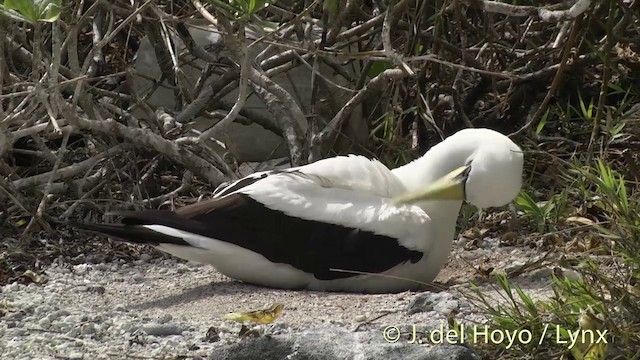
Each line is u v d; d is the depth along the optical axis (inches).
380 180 406.3
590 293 346.6
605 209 420.2
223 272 412.8
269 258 403.2
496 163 392.8
